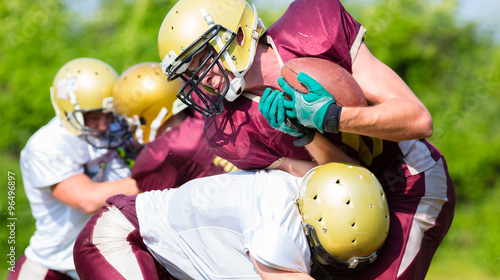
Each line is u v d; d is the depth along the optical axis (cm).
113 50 2766
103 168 1376
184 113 1294
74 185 1290
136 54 2731
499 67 2995
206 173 1226
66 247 1348
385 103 797
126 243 927
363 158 902
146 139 1302
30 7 2891
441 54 3025
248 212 849
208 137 918
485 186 2928
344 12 867
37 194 1339
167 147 1205
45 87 2769
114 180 1381
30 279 1359
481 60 3069
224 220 868
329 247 805
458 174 2897
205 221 884
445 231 946
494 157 2891
